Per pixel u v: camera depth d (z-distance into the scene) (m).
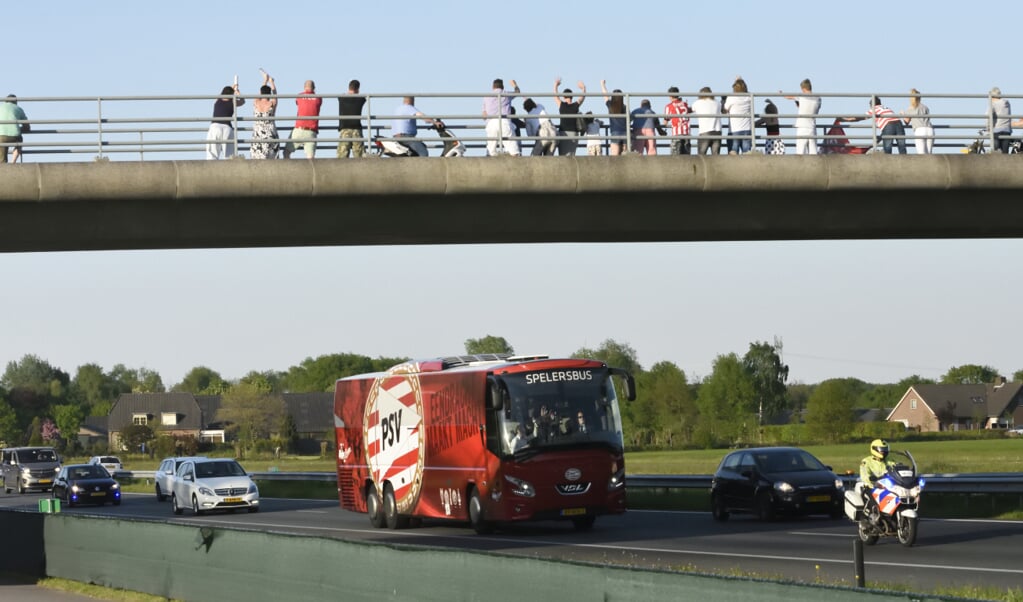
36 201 39.00
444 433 42.72
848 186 41.09
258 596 24.41
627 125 41.19
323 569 22.72
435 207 41.47
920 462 93.62
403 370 45.88
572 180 40.34
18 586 31.08
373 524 47.62
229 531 25.33
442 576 20.12
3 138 39.22
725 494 45.38
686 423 174.12
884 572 27.11
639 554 32.81
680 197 41.62
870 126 42.56
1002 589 23.62
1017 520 41.06
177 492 61.12
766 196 41.84
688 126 42.88
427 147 41.78
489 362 43.16
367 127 40.81
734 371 171.12
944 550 31.84
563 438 40.47
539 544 36.97
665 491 60.59
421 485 43.97
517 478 39.94
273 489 82.69
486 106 41.56
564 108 42.50
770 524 42.81
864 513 33.69
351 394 50.03
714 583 16.16
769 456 44.91
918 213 42.84
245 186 39.44
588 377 41.28
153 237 40.88
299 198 40.16
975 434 162.75
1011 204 42.78
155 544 27.80
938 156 41.31
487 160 40.16
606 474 40.72
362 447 48.81
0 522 34.62
